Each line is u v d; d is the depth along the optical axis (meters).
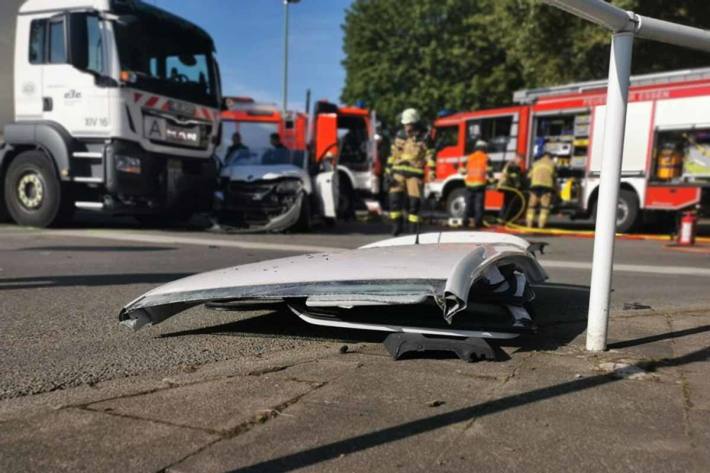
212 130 9.54
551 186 11.73
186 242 7.95
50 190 8.62
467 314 3.17
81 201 8.80
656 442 1.97
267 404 2.27
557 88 12.75
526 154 13.24
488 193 13.59
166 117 8.66
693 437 2.01
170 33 8.76
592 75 15.40
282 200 9.52
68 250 6.71
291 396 2.36
